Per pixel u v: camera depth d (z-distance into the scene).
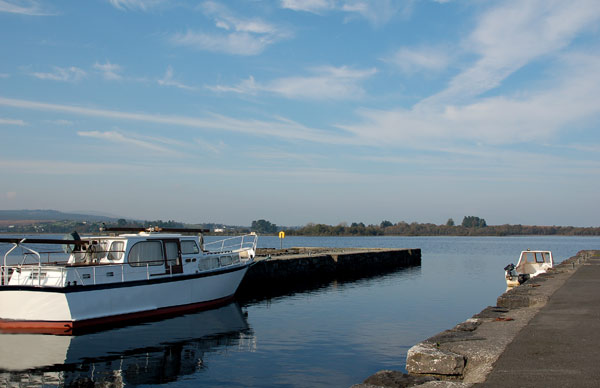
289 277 31.30
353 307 20.58
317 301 22.53
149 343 13.73
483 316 10.16
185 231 19.91
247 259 23.09
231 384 10.19
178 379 10.57
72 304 14.66
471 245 118.75
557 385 5.44
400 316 18.25
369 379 6.00
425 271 40.91
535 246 110.44
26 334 14.62
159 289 17.17
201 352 12.77
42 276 15.09
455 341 7.66
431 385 5.56
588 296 13.23
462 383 5.59
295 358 12.11
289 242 122.19
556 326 8.93
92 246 17.17
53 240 15.89
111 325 15.76
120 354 12.62
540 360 6.50
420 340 14.12
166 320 16.94
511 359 6.56
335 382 10.24
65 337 14.30
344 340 14.09
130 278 16.47
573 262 26.91
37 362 11.90
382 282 31.83
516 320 9.68
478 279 33.72
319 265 35.25
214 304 19.77
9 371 11.23
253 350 12.94
